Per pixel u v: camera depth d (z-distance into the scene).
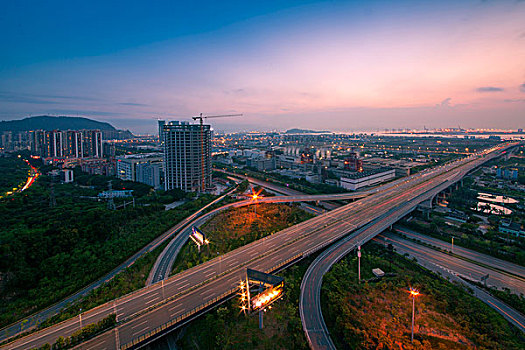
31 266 149.00
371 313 121.12
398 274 151.75
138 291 128.25
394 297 132.62
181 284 134.25
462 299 129.38
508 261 170.75
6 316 115.31
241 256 162.25
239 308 119.56
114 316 106.12
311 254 171.00
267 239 186.88
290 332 110.38
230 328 111.50
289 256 159.75
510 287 145.00
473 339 107.06
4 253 144.25
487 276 146.75
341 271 150.12
